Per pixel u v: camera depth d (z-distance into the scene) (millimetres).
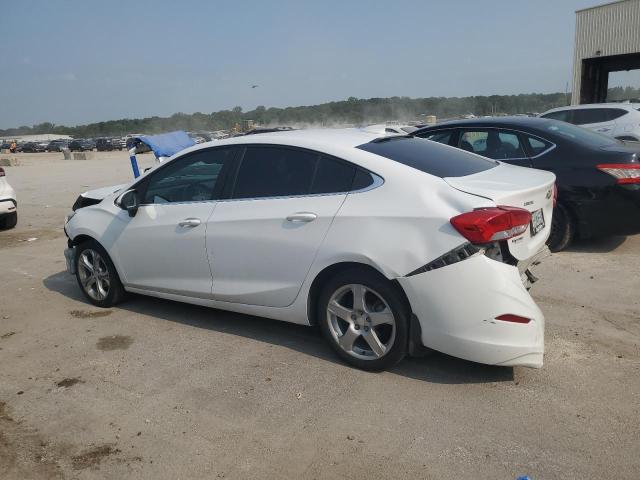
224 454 2980
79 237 5465
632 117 11898
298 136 4250
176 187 4750
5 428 3326
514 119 6977
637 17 23016
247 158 4348
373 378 3705
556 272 5758
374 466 2820
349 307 3887
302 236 3885
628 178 5910
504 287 3301
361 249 3602
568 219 6324
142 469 2893
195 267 4578
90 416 3416
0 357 4363
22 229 9977
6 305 5633
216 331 4664
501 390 3467
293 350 4211
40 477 2867
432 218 3406
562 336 4203
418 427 3125
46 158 47812
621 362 3760
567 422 3104
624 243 6789
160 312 5191
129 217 5004
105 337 4660
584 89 25781
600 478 2650
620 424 3062
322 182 3934
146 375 3924
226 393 3613
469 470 2752
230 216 4281
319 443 3031
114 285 5293
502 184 3719
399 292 3572
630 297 4953
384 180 3680
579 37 25047
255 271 4195
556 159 6332
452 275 3342
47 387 3818
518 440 2963
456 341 3398
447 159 4141
